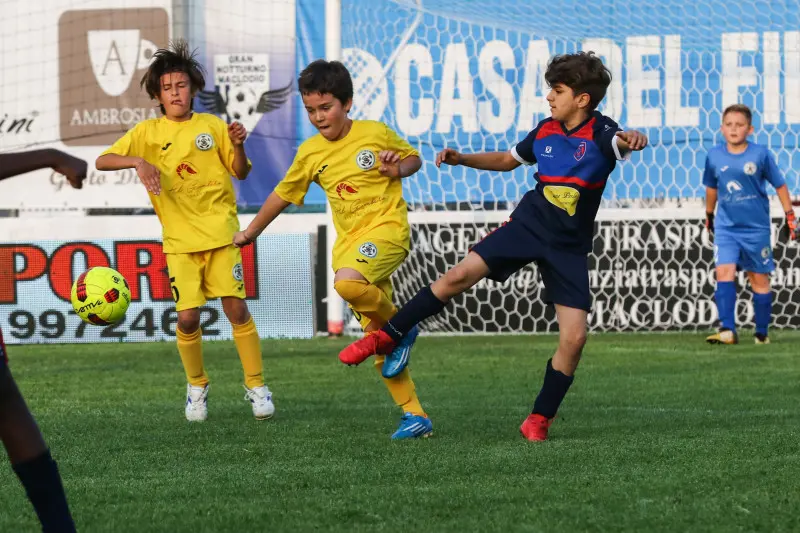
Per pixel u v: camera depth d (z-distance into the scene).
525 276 37.38
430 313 16.39
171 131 20.03
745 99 37.69
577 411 20.27
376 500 12.47
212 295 20.02
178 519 11.70
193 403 19.83
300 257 36.41
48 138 37.00
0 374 9.44
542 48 37.50
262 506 12.29
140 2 36.62
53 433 18.23
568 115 16.50
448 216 36.91
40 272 36.72
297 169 18.11
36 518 11.81
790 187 37.88
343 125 17.78
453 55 37.53
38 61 36.91
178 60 20.20
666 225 37.00
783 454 15.12
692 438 16.66
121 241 36.50
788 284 37.72
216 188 20.11
